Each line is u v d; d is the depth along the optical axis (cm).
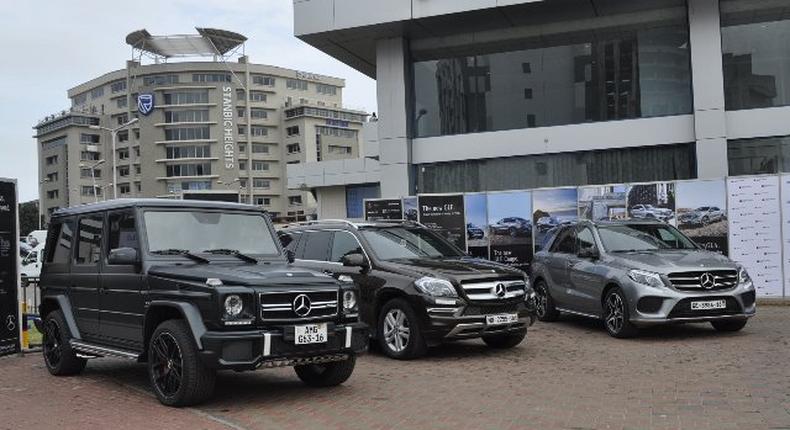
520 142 2219
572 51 2197
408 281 920
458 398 699
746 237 1505
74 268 845
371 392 735
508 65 2262
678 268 1026
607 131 2130
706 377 762
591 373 809
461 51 2306
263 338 637
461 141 2278
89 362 966
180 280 679
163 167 11512
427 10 2092
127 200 788
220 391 747
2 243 1022
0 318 1013
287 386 772
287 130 12344
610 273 1086
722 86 1988
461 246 1711
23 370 912
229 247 781
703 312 1015
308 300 675
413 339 909
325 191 4447
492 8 2044
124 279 745
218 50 12094
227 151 11619
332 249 1049
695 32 2012
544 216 1655
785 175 1483
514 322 931
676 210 1552
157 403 693
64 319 848
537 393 712
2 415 661
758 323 1185
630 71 2139
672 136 2066
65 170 12019
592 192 1619
